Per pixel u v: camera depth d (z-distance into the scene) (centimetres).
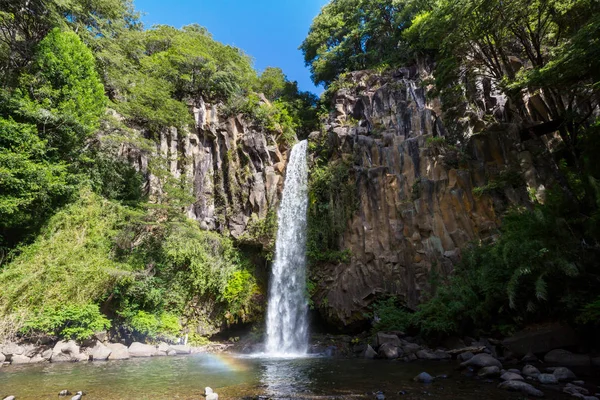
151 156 2261
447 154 1864
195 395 751
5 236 1684
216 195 2475
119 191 2134
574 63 1260
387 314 1600
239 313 2062
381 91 2430
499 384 782
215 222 2402
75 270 1602
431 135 2014
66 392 770
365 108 2464
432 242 1656
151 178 2369
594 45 1164
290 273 2119
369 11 3181
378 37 3173
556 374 844
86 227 1778
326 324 1944
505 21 1581
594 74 1341
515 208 1512
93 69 2097
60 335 1476
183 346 1727
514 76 1825
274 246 2228
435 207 1717
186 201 2125
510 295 1044
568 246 1064
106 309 1697
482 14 1598
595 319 929
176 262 2003
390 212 1866
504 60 1850
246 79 3066
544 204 1375
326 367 1138
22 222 1694
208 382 901
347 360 1316
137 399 720
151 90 2298
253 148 2523
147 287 1825
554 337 1052
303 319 1942
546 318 1147
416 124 2144
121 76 2452
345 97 2662
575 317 998
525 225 1208
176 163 2450
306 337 1897
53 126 1850
